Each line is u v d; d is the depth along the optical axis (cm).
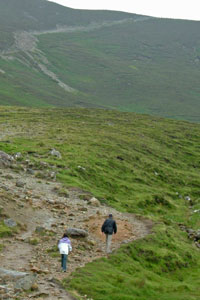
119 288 1878
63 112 14312
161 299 1927
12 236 2378
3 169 4609
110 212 3750
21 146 6681
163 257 2827
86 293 1689
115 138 9975
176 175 8300
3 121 10644
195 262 3089
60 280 1766
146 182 7081
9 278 1627
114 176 6612
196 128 14688
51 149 6712
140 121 14338
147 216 4106
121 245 2734
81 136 9356
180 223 4584
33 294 1512
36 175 4759
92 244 2562
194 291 2222
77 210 3416
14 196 3212
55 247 2259
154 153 9725
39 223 2778
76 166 5981
